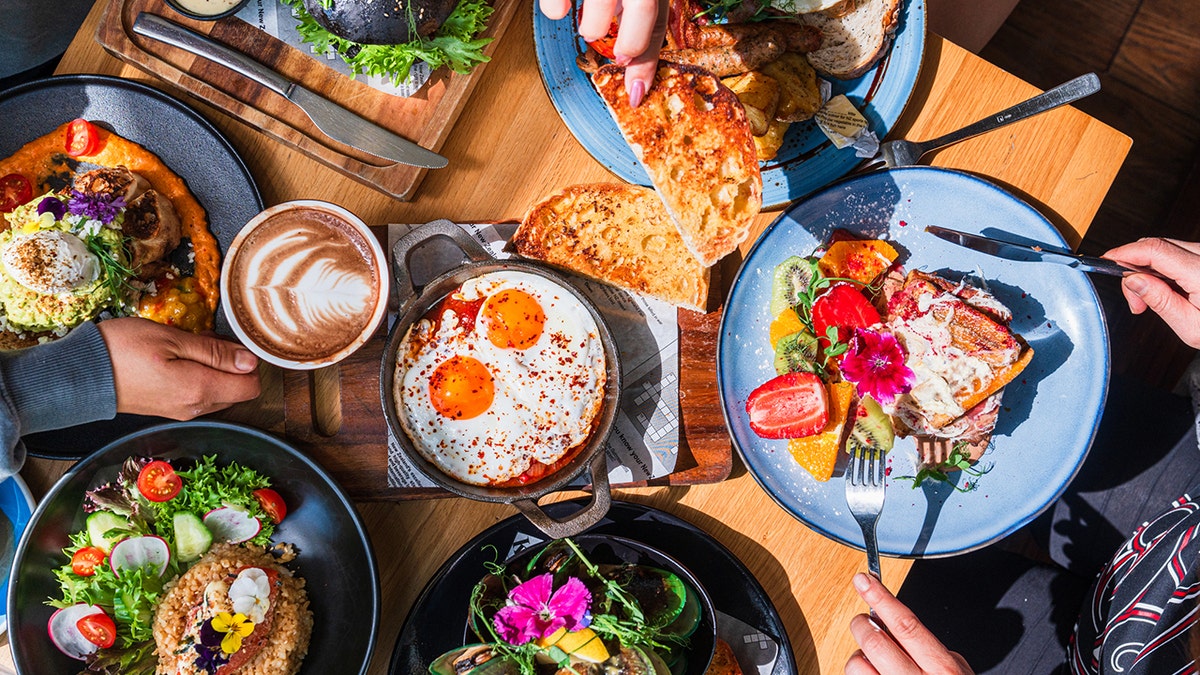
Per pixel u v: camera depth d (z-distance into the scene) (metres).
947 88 0.86
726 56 0.81
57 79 0.84
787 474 0.86
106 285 0.83
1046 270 0.85
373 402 0.87
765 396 0.84
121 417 0.86
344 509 0.84
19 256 0.80
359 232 0.84
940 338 0.82
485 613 0.84
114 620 0.84
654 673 0.81
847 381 0.82
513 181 0.87
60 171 0.86
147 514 0.84
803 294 0.84
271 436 0.83
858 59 0.83
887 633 0.82
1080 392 0.84
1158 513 0.94
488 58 0.83
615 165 0.84
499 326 0.86
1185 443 0.94
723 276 0.88
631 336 0.87
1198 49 1.19
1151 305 0.87
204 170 0.85
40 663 0.82
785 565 0.87
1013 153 0.86
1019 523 0.85
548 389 0.86
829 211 0.85
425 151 0.84
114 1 0.85
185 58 0.85
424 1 0.79
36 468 0.87
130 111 0.85
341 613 0.86
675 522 0.85
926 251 0.86
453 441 0.86
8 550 0.86
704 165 0.81
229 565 0.83
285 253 0.84
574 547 0.81
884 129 0.84
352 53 0.83
